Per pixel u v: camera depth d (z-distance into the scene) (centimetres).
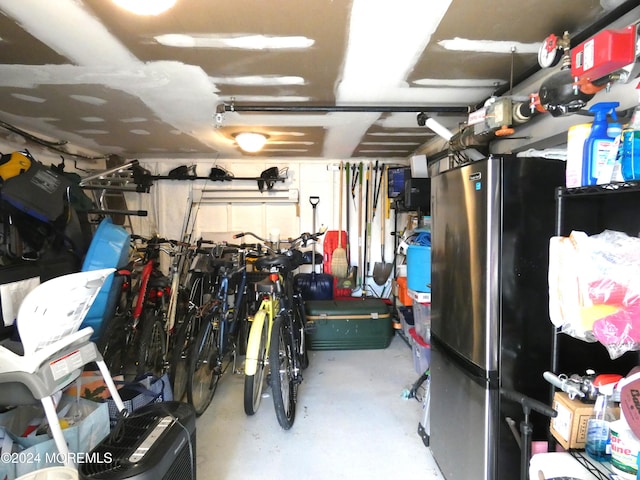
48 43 157
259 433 229
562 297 118
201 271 313
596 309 106
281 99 235
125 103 240
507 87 205
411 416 249
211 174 450
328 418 246
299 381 258
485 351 147
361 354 370
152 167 463
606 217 138
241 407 261
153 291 296
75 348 146
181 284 353
